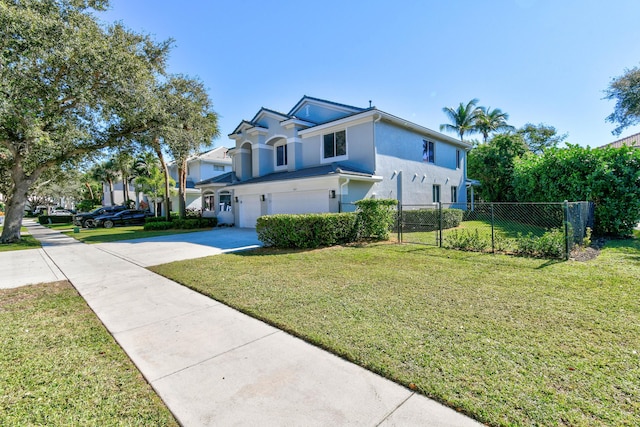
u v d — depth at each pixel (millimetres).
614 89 18297
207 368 2836
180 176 20375
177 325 3855
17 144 12203
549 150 12219
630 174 9898
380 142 13898
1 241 13102
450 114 31781
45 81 10703
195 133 15797
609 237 10117
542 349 2939
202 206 22016
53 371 2818
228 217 19641
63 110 12062
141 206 36062
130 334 3619
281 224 9336
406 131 15602
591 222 10398
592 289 4648
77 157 15391
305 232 9141
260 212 16484
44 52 9555
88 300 4973
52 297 5156
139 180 28203
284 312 4098
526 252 7312
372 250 8523
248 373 2729
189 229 18234
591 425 1953
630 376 2475
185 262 7711
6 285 6016
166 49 14148
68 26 10148
